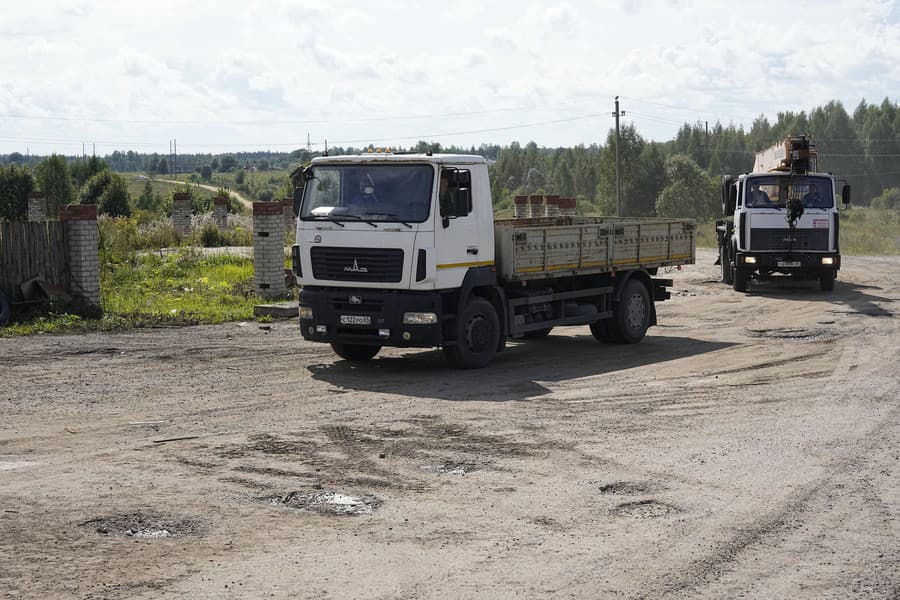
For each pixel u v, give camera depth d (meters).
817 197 25.95
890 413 11.28
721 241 29.27
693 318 20.94
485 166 14.25
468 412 11.27
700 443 9.85
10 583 6.09
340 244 13.68
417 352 15.96
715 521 7.43
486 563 6.52
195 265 29.28
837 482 8.50
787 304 23.38
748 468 8.94
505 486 8.33
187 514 7.52
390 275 13.43
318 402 11.77
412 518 7.47
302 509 7.68
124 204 81.12
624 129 122.25
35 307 18.86
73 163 101.00
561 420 10.87
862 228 70.69
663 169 122.12
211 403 11.64
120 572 6.30
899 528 7.28
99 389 12.41
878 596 6.00
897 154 166.12
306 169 14.09
